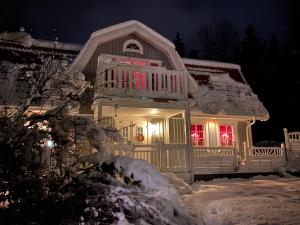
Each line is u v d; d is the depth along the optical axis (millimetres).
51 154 6492
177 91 13633
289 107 29094
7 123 6035
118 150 10969
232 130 18562
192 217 7414
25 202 5852
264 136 30250
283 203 7816
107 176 6859
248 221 6543
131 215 5789
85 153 7363
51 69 7551
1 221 5637
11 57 13461
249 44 34500
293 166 16250
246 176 14906
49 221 5723
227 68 19781
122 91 12539
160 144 12305
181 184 10586
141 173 7285
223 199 8516
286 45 31500
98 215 5523
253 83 32344
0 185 5730
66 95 7180
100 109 12102
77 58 14172
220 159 14609
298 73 29734
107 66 12516
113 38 15359
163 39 15938
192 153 13164
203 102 15883
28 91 7133
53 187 6348
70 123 6668
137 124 15805
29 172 5988
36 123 6570
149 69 13328
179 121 16609
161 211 6582
